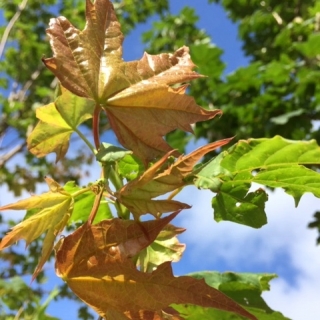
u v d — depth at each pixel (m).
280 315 0.34
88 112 0.27
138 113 0.24
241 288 0.35
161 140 0.23
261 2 1.72
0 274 1.47
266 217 0.27
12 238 0.22
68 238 0.21
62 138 0.27
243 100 1.23
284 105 1.17
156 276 0.21
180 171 0.21
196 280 0.21
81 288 0.22
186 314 0.31
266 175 0.25
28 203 0.21
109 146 0.23
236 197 0.27
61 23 0.23
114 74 0.24
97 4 0.24
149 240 0.21
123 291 0.21
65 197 0.22
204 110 0.24
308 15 1.52
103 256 0.21
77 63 0.23
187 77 0.24
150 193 0.21
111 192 0.22
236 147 0.23
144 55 0.25
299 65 1.19
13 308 0.82
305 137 1.15
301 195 0.26
